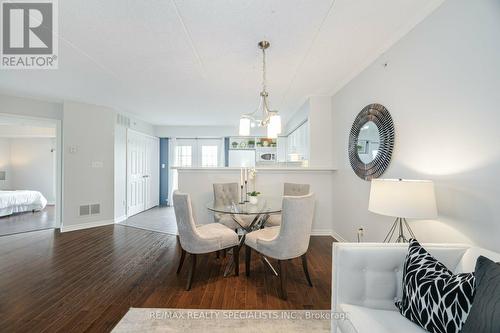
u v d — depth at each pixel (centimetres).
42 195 652
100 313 182
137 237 377
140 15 185
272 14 183
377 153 246
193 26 199
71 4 173
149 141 632
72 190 416
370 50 240
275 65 274
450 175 161
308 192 330
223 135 674
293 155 484
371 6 175
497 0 131
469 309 97
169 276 243
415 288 116
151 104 442
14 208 553
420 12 181
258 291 214
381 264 133
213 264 273
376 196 166
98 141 444
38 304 194
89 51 242
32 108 398
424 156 184
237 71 291
